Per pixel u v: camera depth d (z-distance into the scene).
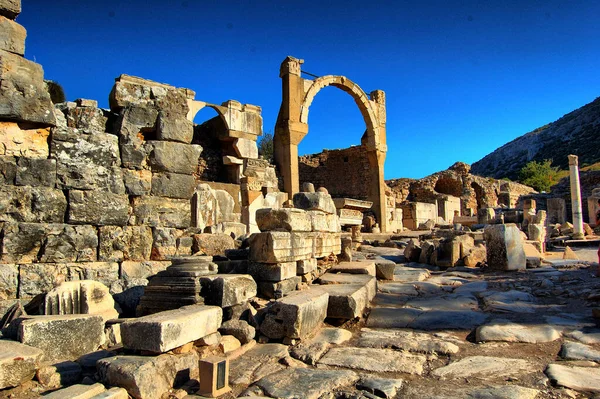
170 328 4.06
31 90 6.28
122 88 7.39
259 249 6.17
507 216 25.23
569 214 42.19
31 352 3.88
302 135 24.48
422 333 5.73
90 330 4.66
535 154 92.62
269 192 18.00
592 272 9.95
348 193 35.16
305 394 3.80
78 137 6.74
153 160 7.43
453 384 4.08
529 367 4.45
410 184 38.53
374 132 29.05
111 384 3.73
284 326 5.21
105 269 6.77
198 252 7.39
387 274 9.33
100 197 6.81
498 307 6.77
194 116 19.86
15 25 6.24
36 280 6.16
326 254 8.39
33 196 6.28
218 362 3.90
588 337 5.30
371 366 4.55
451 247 11.55
